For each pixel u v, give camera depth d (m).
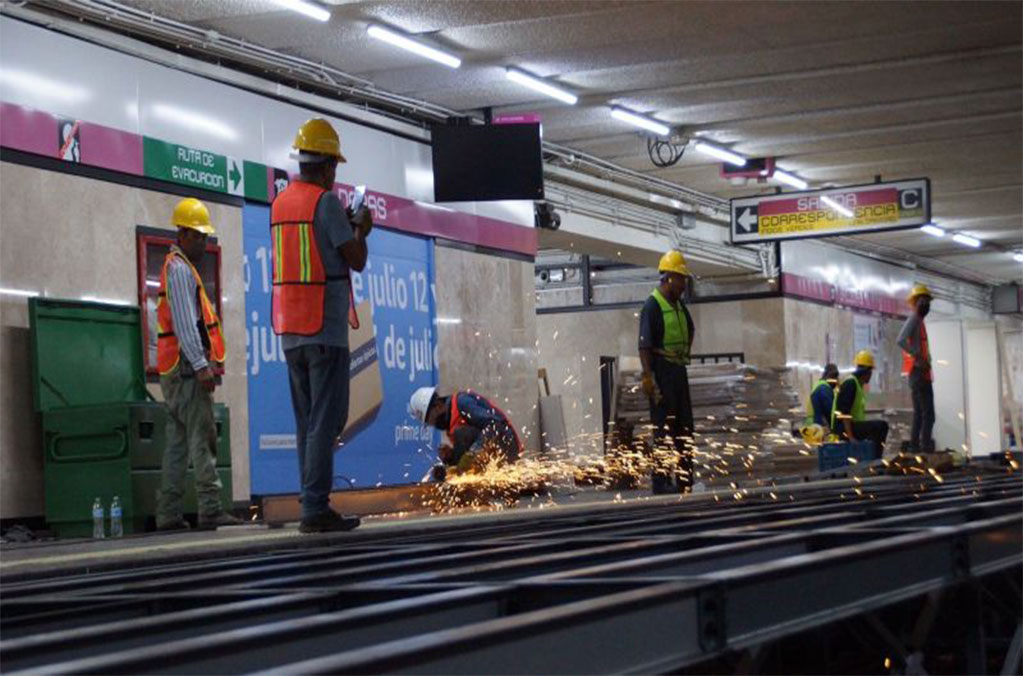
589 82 19.44
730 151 24.14
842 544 4.73
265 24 15.74
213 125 15.69
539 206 22.45
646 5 16.19
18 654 2.84
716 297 31.19
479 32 16.86
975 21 17.59
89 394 12.91
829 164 25.80
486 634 2.58
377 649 2.46
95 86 14.09
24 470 12.71
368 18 15.97
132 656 2.57
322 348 7.94
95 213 13.89
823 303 33.06
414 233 19.25
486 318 20.80
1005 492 7.29
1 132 12.91
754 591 3.44
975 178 27.72
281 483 16.17
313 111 17.45
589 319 31.84
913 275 39.22
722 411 20.00
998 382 44.28
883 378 37.00
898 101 21.45
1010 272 42.22
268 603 3.51
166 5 14.73
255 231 16.19
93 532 11.62
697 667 3.34
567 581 3.43
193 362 10.43
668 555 4.16
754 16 16.88
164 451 10.91
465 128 18.95
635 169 24.80
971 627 4.61
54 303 12.69
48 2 13.48
